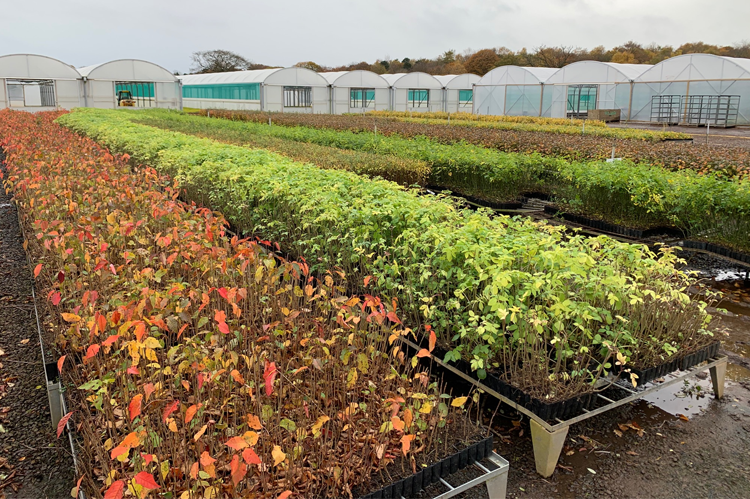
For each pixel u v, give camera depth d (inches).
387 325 173.3
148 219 247.0
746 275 311.0
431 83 1878.7
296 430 122.4
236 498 103.0
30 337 216.8
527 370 161.0
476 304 173.0
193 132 736.3
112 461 123.3
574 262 159.0
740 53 2448.3
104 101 1509.6
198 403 123.0
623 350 166.7
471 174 493.0
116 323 134.6
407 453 129.6
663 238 362.3
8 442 156.3
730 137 980.6
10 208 436.5
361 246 223.9
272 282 183.2
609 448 161.5
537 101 1557.6
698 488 145.2
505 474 135.2
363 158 475.5
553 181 491.2
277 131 792.9
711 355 183.5
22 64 1387.8
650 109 1400.1
